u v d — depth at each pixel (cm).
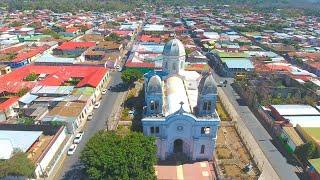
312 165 7094
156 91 7088
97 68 13875
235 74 14438
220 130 9262
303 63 15538
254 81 12700
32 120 9181
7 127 8544
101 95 12025
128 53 18238
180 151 8025
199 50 18800
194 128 7262
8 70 14238
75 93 10969
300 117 9362
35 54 16400
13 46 18050
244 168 7481
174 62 8962
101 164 6175
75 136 8875
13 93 11275
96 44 18625
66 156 8038
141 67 14238
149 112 7425
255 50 17975
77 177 7212
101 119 10006
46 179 7112
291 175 7388
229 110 10731
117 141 6850
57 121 8825
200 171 7419
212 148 7612
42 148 7844
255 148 8475
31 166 6656
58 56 16300
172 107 7575
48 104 10300
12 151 7100
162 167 7544
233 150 8219
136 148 6538
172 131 7419
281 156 8150
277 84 12569
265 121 9969
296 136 8344
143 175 6322
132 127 9056
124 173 6112
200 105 7269
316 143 7694
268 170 7531
